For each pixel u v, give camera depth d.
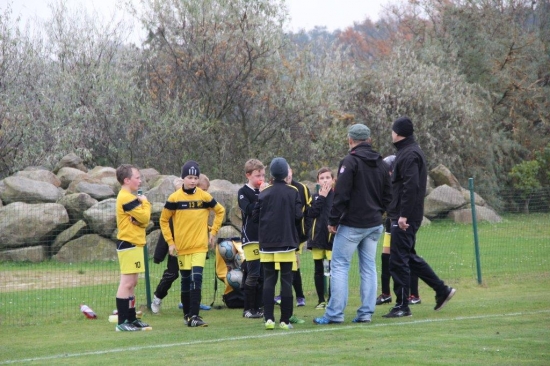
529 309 22.05
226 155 60.19
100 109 55.44
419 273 21.34
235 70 60.31
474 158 68.12
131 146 56.78
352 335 18.11
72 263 35.03
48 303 25.67
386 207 20.58
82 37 58.38
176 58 60.19
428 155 65.50
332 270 20.36
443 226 48.91
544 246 39.91
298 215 19.70
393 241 20.94
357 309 22.72
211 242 21.59
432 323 19.61
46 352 17.53
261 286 22.89
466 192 58.06
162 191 41.69
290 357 15.66
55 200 40.56
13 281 30.25
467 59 75.38
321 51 67.62
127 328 20.45
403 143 20.84
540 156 71.12
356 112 65.88
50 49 58.09
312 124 60.53
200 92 60.88
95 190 41.72
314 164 60.41
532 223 44.75
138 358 16.12
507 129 76.31
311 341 17.48
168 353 16.62
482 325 19.17
